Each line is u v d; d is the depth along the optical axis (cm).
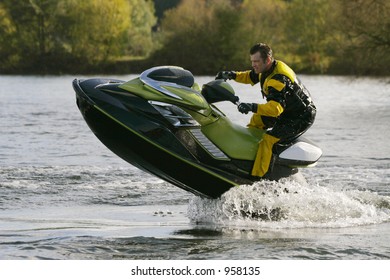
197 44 10875
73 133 2861
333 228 1250
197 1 11156
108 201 1510
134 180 1761
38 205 1459
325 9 10744
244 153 1273
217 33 10788
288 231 1220
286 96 1245
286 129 1273
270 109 1219
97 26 11444
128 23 11800
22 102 4712
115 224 1279
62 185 1680
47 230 1216
